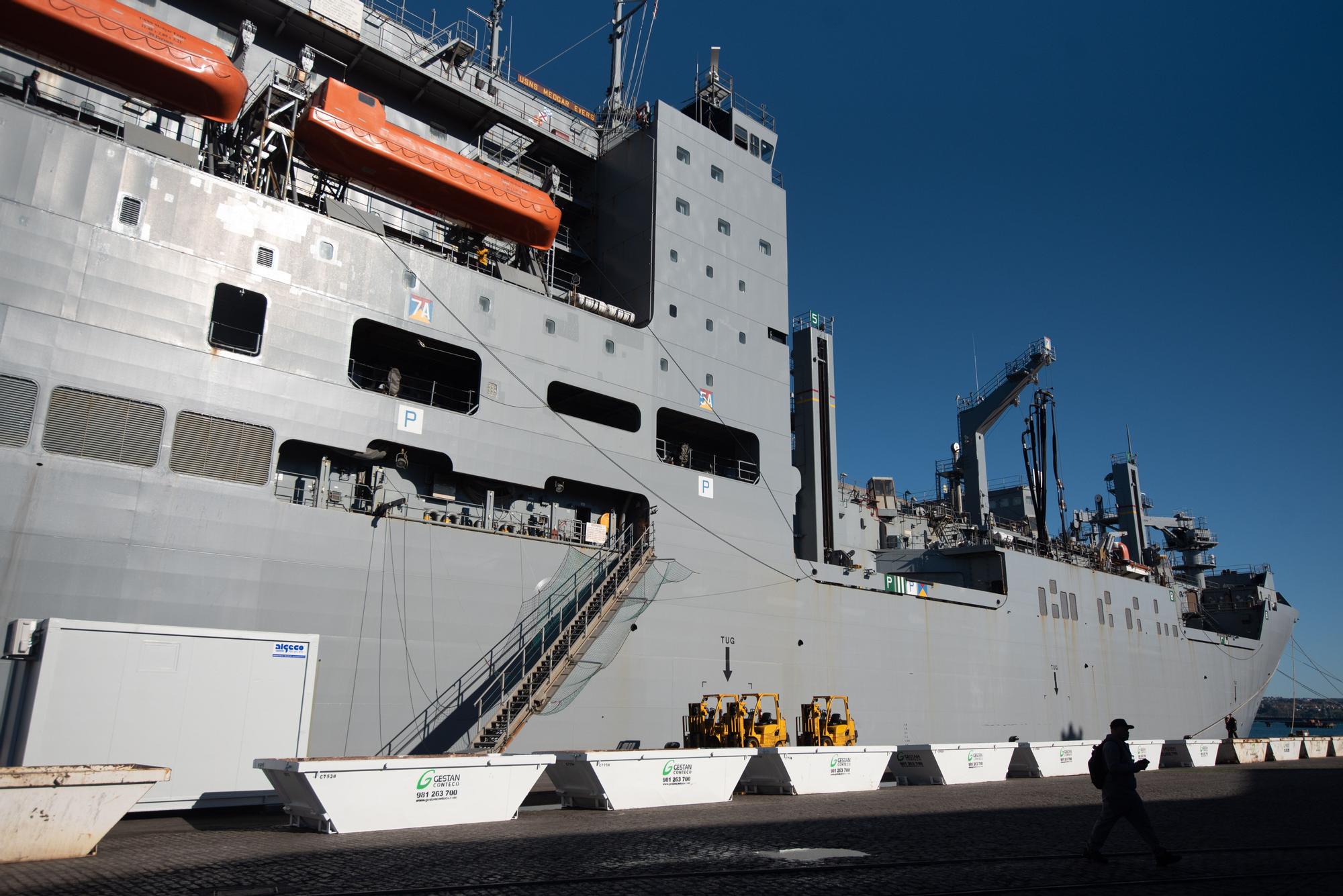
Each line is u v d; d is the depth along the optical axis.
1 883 8.44
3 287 16.45
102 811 10.35
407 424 21.34
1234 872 9.73
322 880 8.73
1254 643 56.25
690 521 26.89
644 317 27.78
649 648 24.92
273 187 22.05
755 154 33.56
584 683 23.14
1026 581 39.59
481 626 21.66
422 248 23.47
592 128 32.38
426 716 20.30
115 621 16.66
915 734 32.41
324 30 24.44
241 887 8.32
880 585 32.53
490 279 23.75
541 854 10.57
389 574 20.34
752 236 31.53
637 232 28.91
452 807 13.78
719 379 29.03
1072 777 25.95
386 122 21.72
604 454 25.20
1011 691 37.16
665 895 8.21
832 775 19.98
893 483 45.41
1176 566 61.34
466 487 23.17
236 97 19.53
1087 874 9.56
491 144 28.98
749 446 30.11
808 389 37.06
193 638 15.02
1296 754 36.59
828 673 29.88
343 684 19.23
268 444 19.14
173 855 10.34
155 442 17.67
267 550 18.66
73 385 16.89
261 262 19.73
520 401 23.64
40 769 9.95
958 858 10.55
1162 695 46.31
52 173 17.38
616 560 25.14
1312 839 12.62
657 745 24.52
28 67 20.06
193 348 18.47
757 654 27.80
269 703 15.66
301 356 19.94
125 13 18.45
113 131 21.02
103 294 17.53
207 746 14.88
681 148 29.81
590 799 16.33
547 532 24.14
